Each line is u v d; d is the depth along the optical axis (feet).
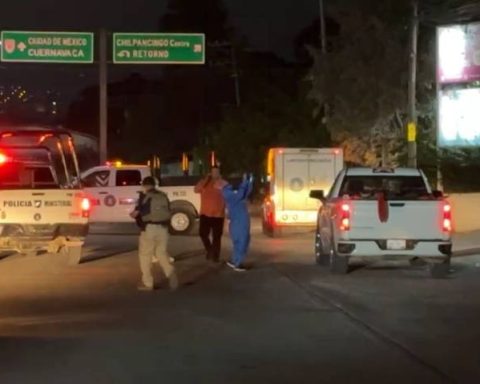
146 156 300.20
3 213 67.62
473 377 33.17
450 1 108.88
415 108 108.06
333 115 129.80
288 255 80.28
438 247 62.39
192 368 34.53
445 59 98.12
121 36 146.20
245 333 42.01
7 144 73.97
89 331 42.32
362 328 43.42
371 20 123.54
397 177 68.95
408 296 54.39
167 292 56.03
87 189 104.99
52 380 32.45
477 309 49.39
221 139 203.82
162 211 57.21
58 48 145.59
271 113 200.23
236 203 68.28
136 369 34.30
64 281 61.52
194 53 147.64
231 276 64.34
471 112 98.53
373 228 62.59
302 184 101.96
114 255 80.23
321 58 128.98
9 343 39.32
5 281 61.46
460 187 126.21
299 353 37.42
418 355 37.11
